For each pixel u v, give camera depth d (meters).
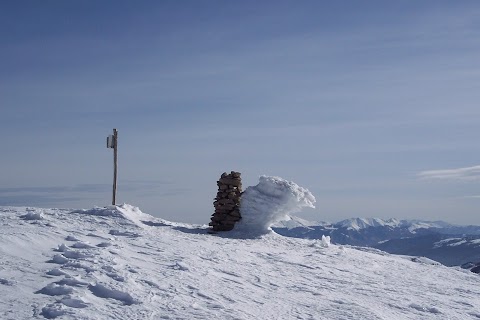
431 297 15.38
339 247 23.08
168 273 12.59
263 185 23.78
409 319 12.48
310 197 23.72
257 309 11.05
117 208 21.89
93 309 9.07
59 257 11.81
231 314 10.18
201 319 9.52
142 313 9.31
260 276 14.60
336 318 11.41
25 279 10.02
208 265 14.57
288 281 14.65
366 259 21.06
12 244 12.49
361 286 15.56
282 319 10.66
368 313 12.16
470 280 19.70
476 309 14.44
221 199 23.56
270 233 23.44
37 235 14.11
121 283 10.71
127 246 15.30
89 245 13.91
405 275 18.72
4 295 9.03
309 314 11.41
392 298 14.43
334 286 15.01
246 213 23.64
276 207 23.39
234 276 13.99
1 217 17.84
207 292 11.60
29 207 22.25
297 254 19.75
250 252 18.33
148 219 22.91
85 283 10.23
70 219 19.58
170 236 18.95
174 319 9.30
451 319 13.03
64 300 9.13
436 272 20.53
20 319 8.13
